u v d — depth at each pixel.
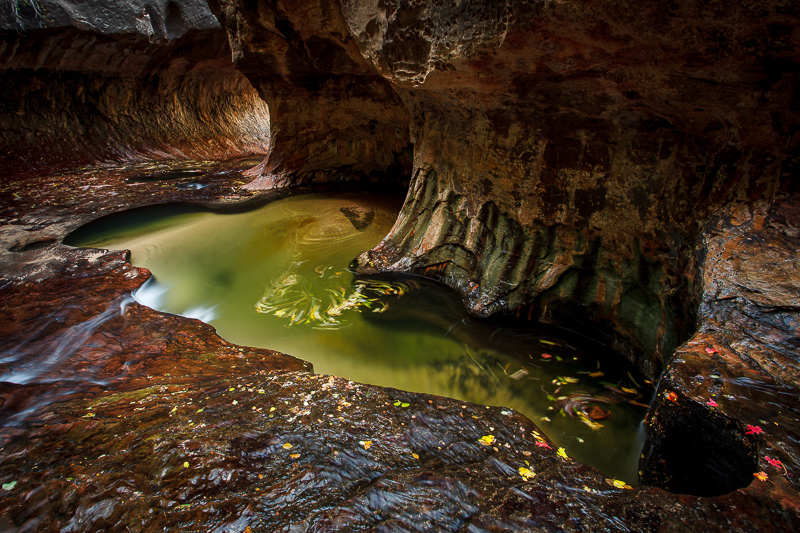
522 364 3.90
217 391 3.01
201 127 14.20
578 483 2.04
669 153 3.15
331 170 9.40
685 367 2.27
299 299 5.21
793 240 2.57
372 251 5.93
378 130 8.64
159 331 4.27
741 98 2.55
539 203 4.19
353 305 5.04
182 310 5.02
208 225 7.18
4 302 4.69
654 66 2.69
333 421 2.55
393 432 2.46
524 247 4.44
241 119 15.55
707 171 2.96
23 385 3.24
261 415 2.62
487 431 2.54
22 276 5.31
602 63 2.90
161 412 2.70
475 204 4.84
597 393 3.50
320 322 4.75
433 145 5.23
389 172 9.30
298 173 9.27
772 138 2.59
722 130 2.79
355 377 3.87
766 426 1.91
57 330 4.16
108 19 10.38
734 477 1.97
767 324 2.39
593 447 2.98
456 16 3.46
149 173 10.55
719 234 2.80
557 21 2.71
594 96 3.24
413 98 5.09
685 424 2.15
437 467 2.19
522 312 4.50
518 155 4.21
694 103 2.75
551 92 3.48
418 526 1.79
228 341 4.35
